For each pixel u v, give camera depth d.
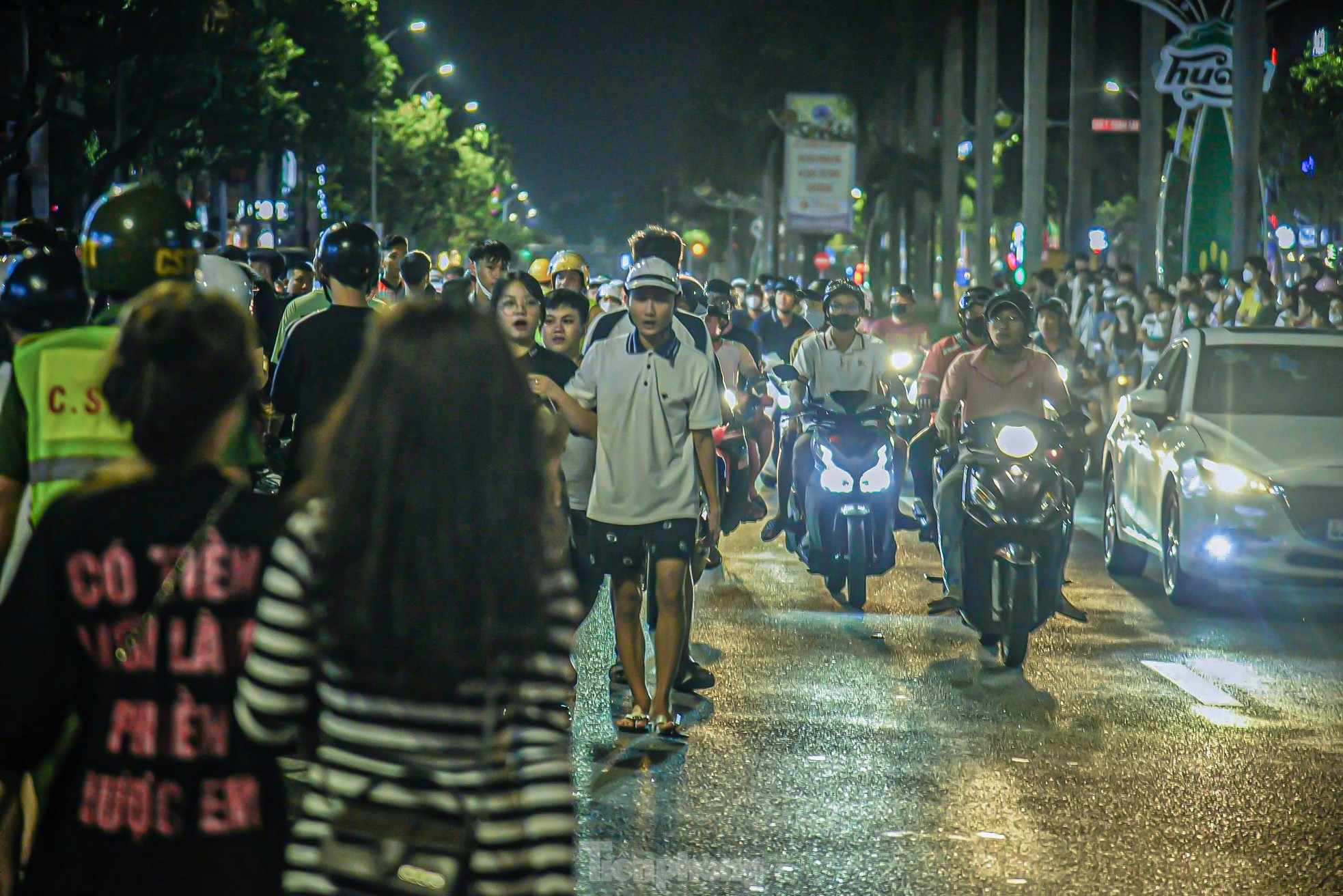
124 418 7.42
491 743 6.90
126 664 7.15
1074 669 24.45
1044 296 85.94
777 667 24.48
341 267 17.81
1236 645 26.53
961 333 30.45
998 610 23.84
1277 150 122.44
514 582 6.85
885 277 189.50
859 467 28.58
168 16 79.81
